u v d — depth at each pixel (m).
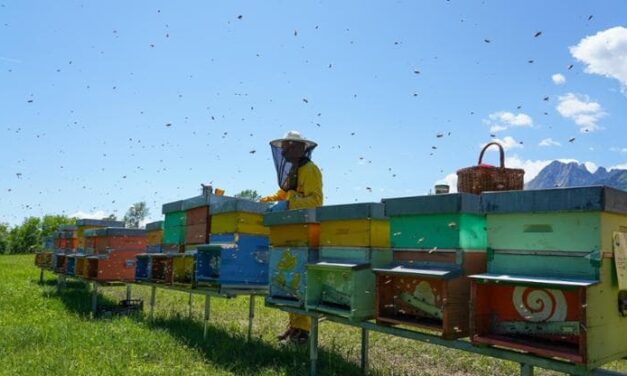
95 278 9.04
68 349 5.68
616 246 2.98
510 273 3.23
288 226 5.27
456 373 5.52
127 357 5.41
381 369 5.38
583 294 2.72
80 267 10.11
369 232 4.29
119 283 9.37
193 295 13.30
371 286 4.31
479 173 4.27
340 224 4.61
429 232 3.74
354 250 4.43
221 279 5.79
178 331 6.96
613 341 2.94
